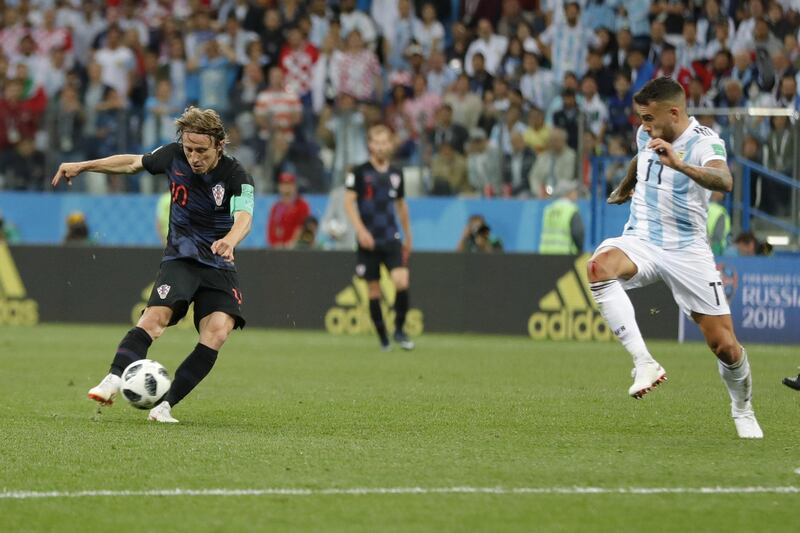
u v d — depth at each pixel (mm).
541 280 60969
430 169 67625
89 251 67500
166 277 27406
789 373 43219
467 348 54094
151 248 66688
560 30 71500
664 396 35375
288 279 64500
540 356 49938
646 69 66875
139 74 78312
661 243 25922
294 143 69375
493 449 24516
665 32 67812
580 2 71250
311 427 28000
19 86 77625
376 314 52781
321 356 49438
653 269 26000
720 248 58469
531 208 65438
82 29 82438
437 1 77750
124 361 26875
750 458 23438
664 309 58938
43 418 29250
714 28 67250
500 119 66562
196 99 76438
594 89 67000
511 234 65812
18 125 73062
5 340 56312
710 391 36781
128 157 27766
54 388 36781
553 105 67938
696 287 25812
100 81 76938
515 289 61438
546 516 18062
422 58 73250
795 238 59125
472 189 67062
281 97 70312
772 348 55125
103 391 26359
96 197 72062
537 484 20516
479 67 70938
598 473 21609
